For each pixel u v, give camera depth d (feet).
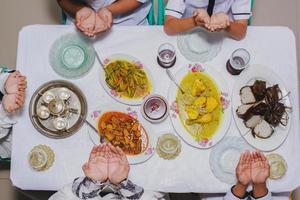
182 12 4.89
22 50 4.58
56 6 7.23
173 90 4.43
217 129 4.35
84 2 5.23
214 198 4.44
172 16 4.81
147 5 5.40
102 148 4.22
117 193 4.24
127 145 4.31
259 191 4.21
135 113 4.40
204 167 4.27
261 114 4.38
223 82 4.46
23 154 4.34
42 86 4.47
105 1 5.23
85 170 4.15
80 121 4.38
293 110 4.48
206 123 4.36
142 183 4.23
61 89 4.47
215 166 4.27
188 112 4.37
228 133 4.38
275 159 4.33
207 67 4.49
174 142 4.31
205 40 4.57
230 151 4.32
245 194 4.24
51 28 4.64
